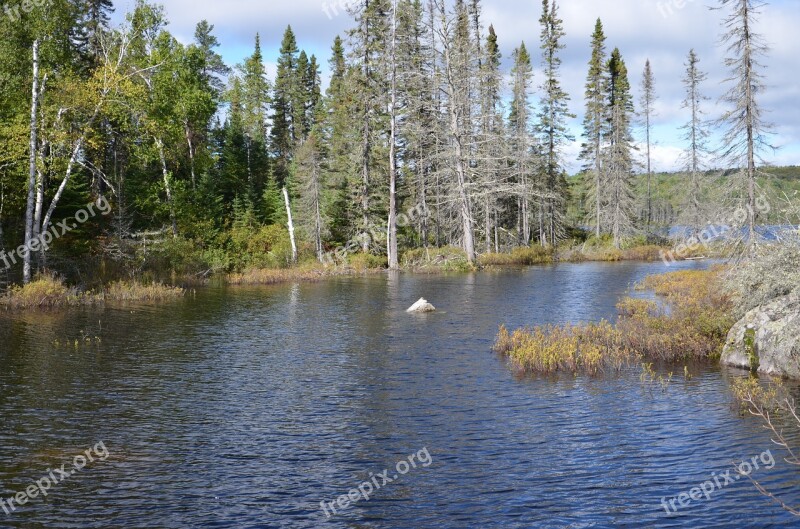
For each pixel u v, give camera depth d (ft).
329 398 40.11
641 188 236.02
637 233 201.67
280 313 77.36
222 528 23.35
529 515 24.30
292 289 107.04
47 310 78.02
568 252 181.47
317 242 147.64
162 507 24.94
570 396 40.29
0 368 47.19
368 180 154.71
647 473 28.09
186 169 150.30
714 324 54.65
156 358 51.44
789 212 52.34
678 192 182.50
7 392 40.70
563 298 89.40
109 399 39.55
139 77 109.40
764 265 52.13
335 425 34.86
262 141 211.61
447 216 181.68
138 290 93.15
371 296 95.45
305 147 152.35
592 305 81.46
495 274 133.80
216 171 172.86
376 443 32.09
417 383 43.73
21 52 88.94
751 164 76.28
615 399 39.47
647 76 214.90
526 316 72.90
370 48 148.25
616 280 116.16
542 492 26.27
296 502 25.50
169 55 127.54
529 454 30.42
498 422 35.22
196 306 83.76
